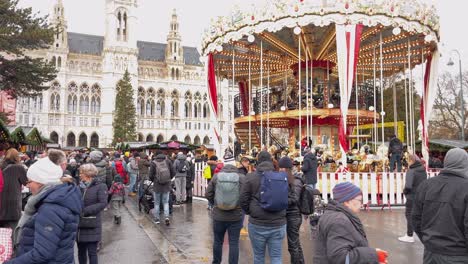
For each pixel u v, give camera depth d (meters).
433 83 17.33
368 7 14.77
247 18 16.30
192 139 115.81
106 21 108.81
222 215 6.53
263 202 5.59
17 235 3.83
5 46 23.19
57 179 3.79
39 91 28.00
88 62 108.44
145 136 109.81
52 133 100.06
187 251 8.32
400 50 19.38
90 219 6.17
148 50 123.19
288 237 6.64
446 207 4.11
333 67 21.69
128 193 21.06
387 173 14.20
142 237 9.83
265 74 25.05
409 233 8.74
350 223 3.42
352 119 22.47
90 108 105.19
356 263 3.18
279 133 42.62
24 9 24.73
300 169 13.98
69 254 3.75
